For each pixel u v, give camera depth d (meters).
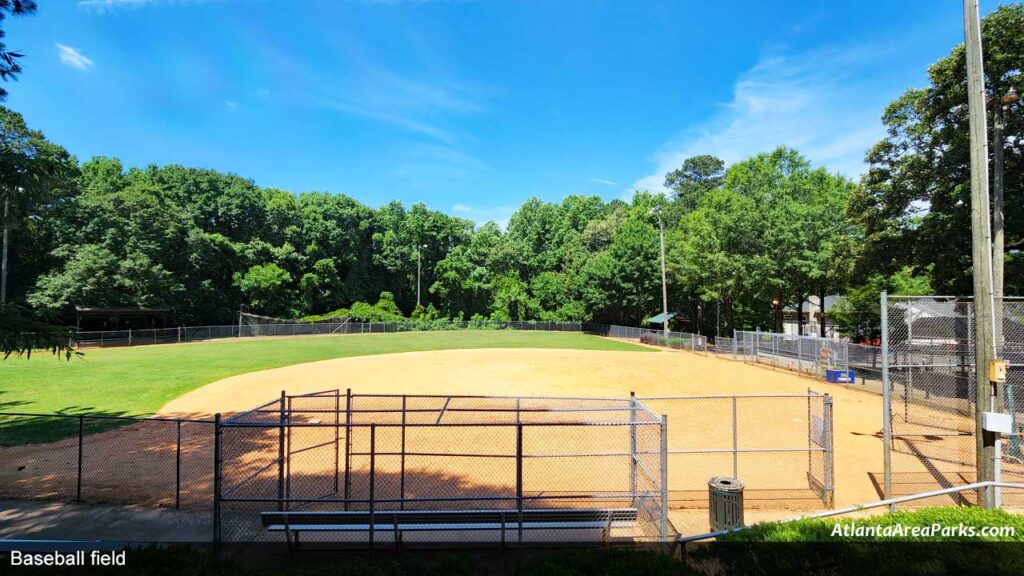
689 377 25.47
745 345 33.00
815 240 37.38
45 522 8.58
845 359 22.08
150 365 29.08
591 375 25.72
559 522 7.69
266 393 20.73
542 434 14.01
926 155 21.56
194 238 58.16
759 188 43.97
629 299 59.66
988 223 8.16
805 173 48.81
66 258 49.66
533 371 26.97
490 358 33.41
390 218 86.88
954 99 20.22
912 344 15.70
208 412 17.47
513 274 86.31
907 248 23.17
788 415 16.58
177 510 9.12
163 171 67.31
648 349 42.62
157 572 5.61
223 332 54.62
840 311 39.94
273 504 9.29
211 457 12.35
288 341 49.66
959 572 5.20
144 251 53.53
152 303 52.75
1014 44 18.27
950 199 20.77
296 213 73.94
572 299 75.88
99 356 34.25
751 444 13.31
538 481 10.45
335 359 32.72
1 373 25.81
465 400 18.75
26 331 8.50
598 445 12.98
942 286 23.03
